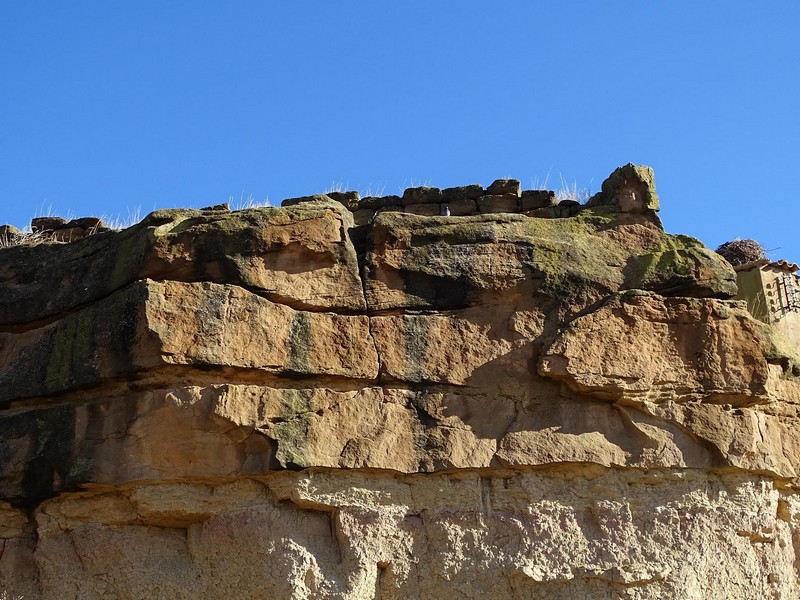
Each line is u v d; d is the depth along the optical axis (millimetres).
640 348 11062
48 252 11938
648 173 11781
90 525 10805
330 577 10352
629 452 10922
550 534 10672
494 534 10672
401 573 10500
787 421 11703
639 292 11203
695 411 11102
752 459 11141
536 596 10539
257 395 10586
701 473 11102
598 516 10797
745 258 15930
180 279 10938
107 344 10836
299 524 10547
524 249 11320
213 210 11523
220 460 10562
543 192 12336
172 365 10547
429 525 10641
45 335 11414
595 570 10570
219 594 10414
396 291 11125
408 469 10617
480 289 11164
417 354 10953
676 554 10742
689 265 11422
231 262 10891
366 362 10844
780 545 11391
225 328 10664
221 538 10508
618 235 11617
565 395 11016
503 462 10734
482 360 11031
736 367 11211
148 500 10555
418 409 10820
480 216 11430
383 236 11227
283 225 11039
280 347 10727
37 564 10820
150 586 10547
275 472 10461
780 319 13953
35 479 10852
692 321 11266
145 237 11055
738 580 10898
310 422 10562
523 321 11141
